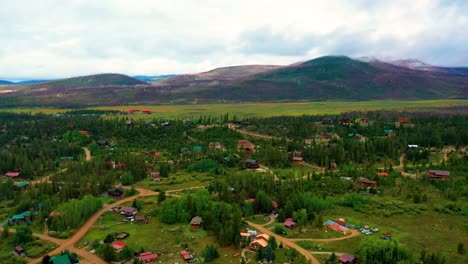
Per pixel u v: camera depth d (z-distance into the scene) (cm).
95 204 15625
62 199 16412
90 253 11988
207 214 13800
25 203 16012
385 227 13862
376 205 15875
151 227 13938
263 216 15088
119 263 11194
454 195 16388
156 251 11912
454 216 14800
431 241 12650
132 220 14638
